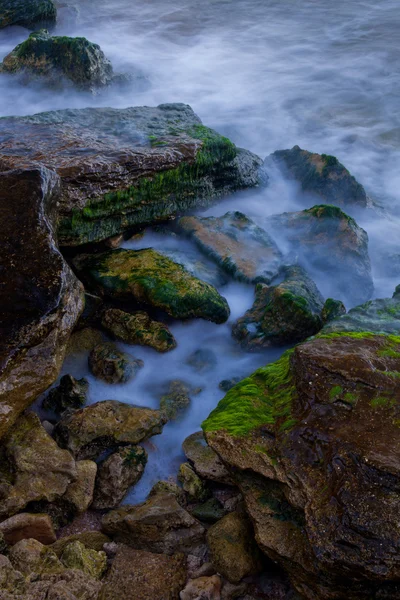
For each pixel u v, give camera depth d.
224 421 4.12
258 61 15.09
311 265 6.49
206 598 3.61
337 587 3.42
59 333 4.49
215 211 7.41
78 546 3.83
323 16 18.67
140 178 6.38
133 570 3.82
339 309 5.61
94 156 6.28
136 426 4.59
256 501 3.83
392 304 5.44
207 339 5.71
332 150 10.34
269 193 8.05
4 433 4.25
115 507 4.29
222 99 12.49
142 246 6.54
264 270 6.21
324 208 6.80
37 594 3.45
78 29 17.08
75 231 5.92
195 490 4.34
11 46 14.41
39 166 5.16
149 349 5.44
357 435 3.67
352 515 3.35
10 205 4.75
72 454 4.45
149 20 18.20
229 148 7.28
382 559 3.21
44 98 10.99
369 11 19.05
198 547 3.98
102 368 5.21
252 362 5.49
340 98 12.77
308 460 3.71
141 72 13.88
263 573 3.85
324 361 4.04
